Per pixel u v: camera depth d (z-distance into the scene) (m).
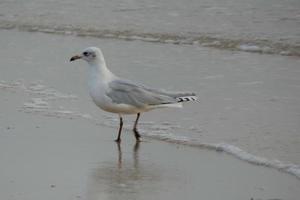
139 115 14.54
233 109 15.74
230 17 25.06
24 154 13.18
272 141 13.60
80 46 22.72
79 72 19.42
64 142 13.98
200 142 13.84
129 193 11.20
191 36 23.44
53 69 19.75
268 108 15.70
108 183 11.66
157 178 11.91
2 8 28.80
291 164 12.27
